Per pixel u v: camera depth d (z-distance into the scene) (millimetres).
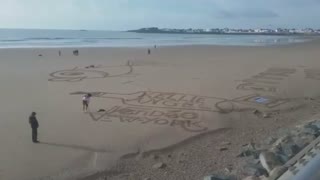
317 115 25266
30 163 18078
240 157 16734
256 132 21859
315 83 39219
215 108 28797
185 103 30453
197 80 41375
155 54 79750
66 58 70500
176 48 101250
